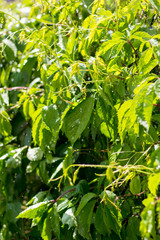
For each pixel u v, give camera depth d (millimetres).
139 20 1441
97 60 1220
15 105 1719
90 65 1295
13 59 1729
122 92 1188
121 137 1038
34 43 1404
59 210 1274
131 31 1176
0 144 1739
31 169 1590
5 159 1722
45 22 1369
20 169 1662
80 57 1606
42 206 1291
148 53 1039
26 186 1775
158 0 1118
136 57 1231
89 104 1184
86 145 1595
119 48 1132
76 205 1347
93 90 1204
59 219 1281
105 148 1491
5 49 1736
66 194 1394
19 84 1806
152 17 1429
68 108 1192
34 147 1757
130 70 1221
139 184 1090
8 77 1892
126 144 1239
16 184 1758
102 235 1309
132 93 1180
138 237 1257
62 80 1303
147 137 1068
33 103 1680
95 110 1292
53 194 1597
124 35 1150
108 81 1177
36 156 1569
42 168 1558
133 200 1268
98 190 1291
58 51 1525
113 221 1167
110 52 1187
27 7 1843
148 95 875
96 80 1186
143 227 764
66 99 1311
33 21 1747
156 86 868
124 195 1227
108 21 1288
